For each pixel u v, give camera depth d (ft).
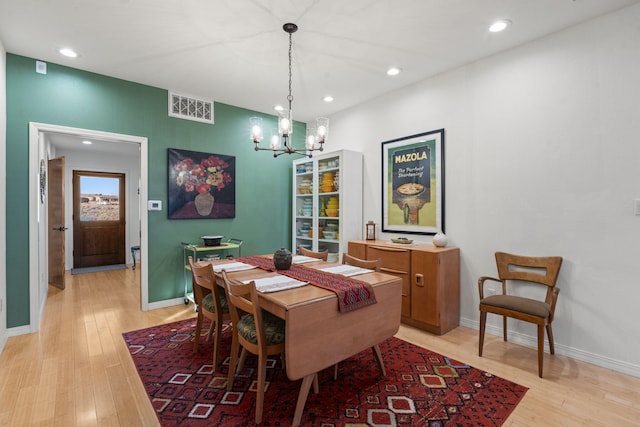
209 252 13.37
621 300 7.43
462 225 10.37
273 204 15.61
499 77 9.45
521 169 9.02
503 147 9.38
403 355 8.36
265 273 7.73
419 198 11.54
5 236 9.16
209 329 9.89
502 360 8.07
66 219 19.89
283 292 6.07
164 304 12.34
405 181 12.00
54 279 15.11
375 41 8.80
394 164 12.39
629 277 7.31
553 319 8.25
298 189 15.74
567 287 8.22
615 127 7.47
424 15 7.60
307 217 15.23
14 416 5.78
